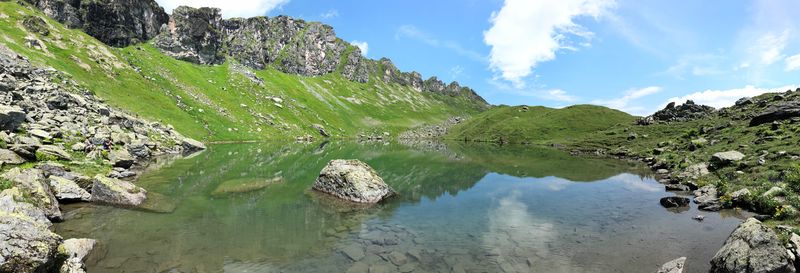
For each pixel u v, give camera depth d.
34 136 39.00
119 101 91.31
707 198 31.28
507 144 149.25
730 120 89.56
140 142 56.06
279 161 60.88
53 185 26.69
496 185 42.25
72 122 49.62
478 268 17.52
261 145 98.38
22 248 13.77
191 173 43.91
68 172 29.98
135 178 38.88
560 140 147.88
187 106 114.94
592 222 25.94
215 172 45.56
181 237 21.17
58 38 112.00
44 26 112.19
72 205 26.33
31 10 122.19
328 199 33.00
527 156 85.94
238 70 197.25
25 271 13.41
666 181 44.28
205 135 100.94
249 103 157.12
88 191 29.39
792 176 27.50
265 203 30.70
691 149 62.72
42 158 34.09
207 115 116.69
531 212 29.16
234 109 138.88
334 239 21.69
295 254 19.08
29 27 106.81
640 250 19.97
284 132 140.25
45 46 100.56
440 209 30.06
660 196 35.50
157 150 65.25
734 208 27.92
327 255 19.00
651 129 123.25
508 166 62.78
